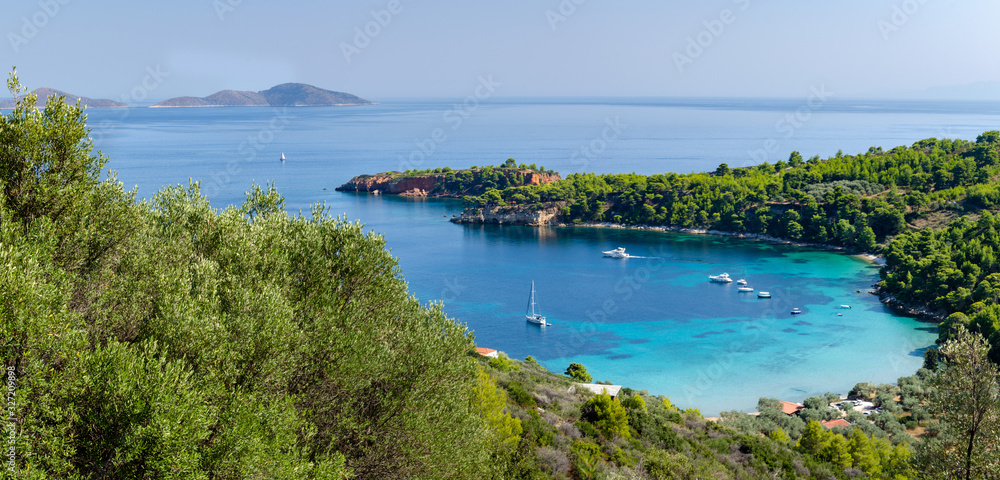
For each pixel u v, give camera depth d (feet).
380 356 58.34
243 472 42.14
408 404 58.39
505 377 147.02
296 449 48.26
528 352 306.96
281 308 51.29
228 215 61.62
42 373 38.88
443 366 63.72
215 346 46.98
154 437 38.73
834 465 136.05
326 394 55.77
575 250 558.97
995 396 68.74
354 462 55.77
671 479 99.66
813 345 311.06
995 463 66.95
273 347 49.01
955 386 70.85
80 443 39.52
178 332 45.88
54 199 49.11
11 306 38.81
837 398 231.09
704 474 102.89
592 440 113.80
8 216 45.24
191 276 52.95
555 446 100.48
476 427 66.23
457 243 589.73
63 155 50.75
